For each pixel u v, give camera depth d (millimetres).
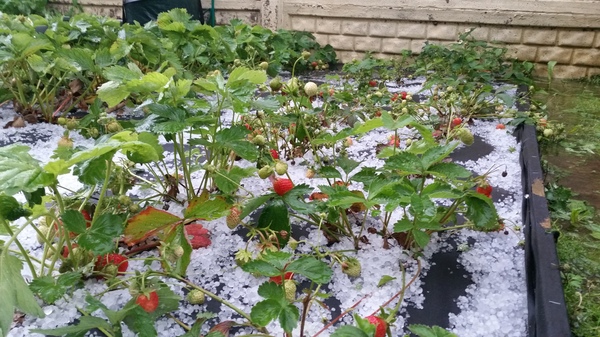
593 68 4852
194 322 1248
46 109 2859
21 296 1006
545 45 4922
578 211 1830
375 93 2980
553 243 1441
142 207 1719
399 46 5383
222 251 1547
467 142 1776
